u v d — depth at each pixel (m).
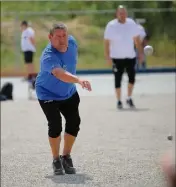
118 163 15.91
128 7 65.69
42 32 65.06
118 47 28.53
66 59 13.92
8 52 62.78
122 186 13.06
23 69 57.56
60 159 14.62
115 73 29.09
